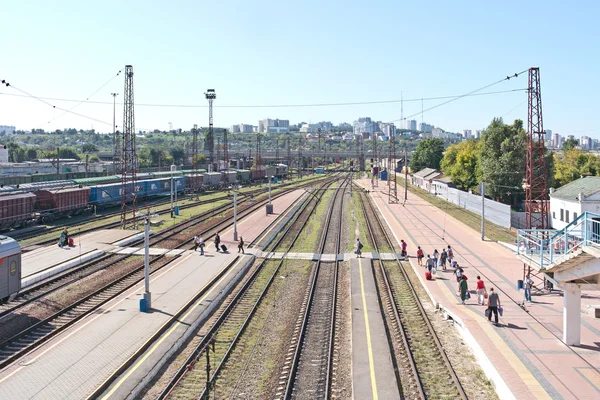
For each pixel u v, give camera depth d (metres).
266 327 25.53
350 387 18.80
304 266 39.59
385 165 182.12
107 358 20.11
